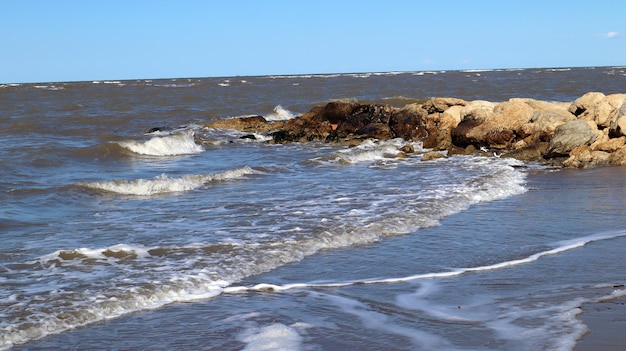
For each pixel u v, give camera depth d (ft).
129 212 48.73
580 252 36.32
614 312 26.53
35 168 71.10
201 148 92.89
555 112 83.30
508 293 29.55
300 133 103.04
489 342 24.07
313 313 27.63
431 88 245.45
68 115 142.00
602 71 484.74
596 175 63.46
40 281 31.45
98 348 24.39
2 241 39.63
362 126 101.45
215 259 34.94
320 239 38.91
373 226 41.88
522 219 44.96
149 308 28.35
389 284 31.40
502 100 178.19
